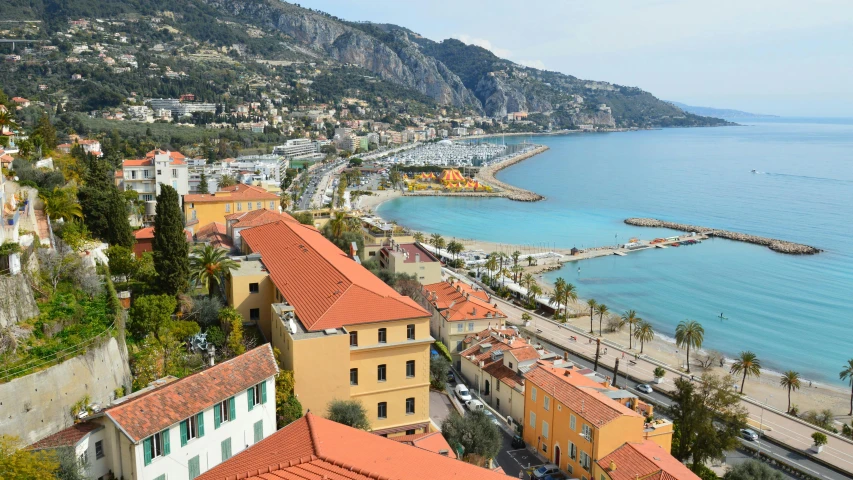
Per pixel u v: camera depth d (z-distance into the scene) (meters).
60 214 96.69
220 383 57.62
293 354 71.12
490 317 137.00
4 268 65.56
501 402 110.31
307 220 186.00
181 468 52.97
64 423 56.41
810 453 105.88
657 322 188.12
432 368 108.88
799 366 158.00
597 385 97.62
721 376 144.62
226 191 172.00
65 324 64.94
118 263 93.81
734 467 90.44
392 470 44.94
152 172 181.38
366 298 80.25
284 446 49.00
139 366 69.31
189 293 90.69
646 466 76.62
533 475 87.62
